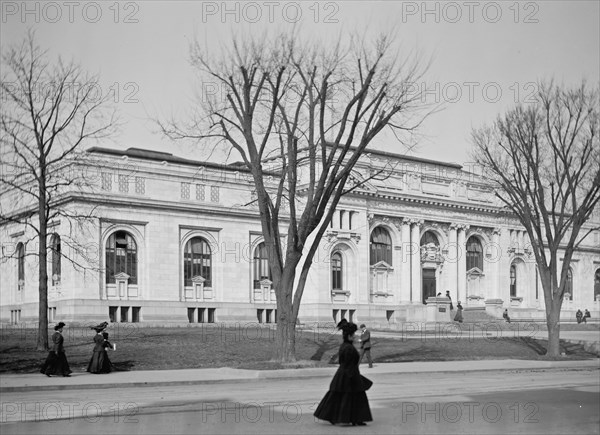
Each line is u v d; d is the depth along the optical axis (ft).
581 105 166.30
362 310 260.83
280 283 117.08
